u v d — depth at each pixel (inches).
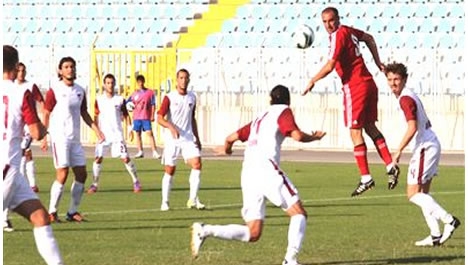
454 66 2672.2
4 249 979.9
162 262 898.7
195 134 1375.5
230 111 2810.0
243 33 3083.2
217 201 1471.5
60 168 1202.0
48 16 3292.3
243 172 864.3
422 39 2938.0
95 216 1278.3
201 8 3184.1
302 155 2495.1
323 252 966.4
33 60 3097.9
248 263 897.5
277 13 3095.5
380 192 1620.3
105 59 2935.5
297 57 2795.3
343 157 2429.9
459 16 2957.7
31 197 784.9
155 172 2030.0
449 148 2652.6
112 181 1827.0
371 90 1235.2
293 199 852.6
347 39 1224.8
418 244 1015.6
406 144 1017.5
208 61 2874.0
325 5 3075.8
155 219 1245.1
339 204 1435.8
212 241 1036.5
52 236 781.9
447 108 2659.9
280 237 1076.5
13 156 791.1
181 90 1369.3
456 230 1147.3
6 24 3312.0
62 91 1208.2
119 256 935.0
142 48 3127.5
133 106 2447.1
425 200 1005.8
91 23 3243.1
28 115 814.5
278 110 864.9
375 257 936.3
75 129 1206.3
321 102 2748.5
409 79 2733.8
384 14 3014.3
